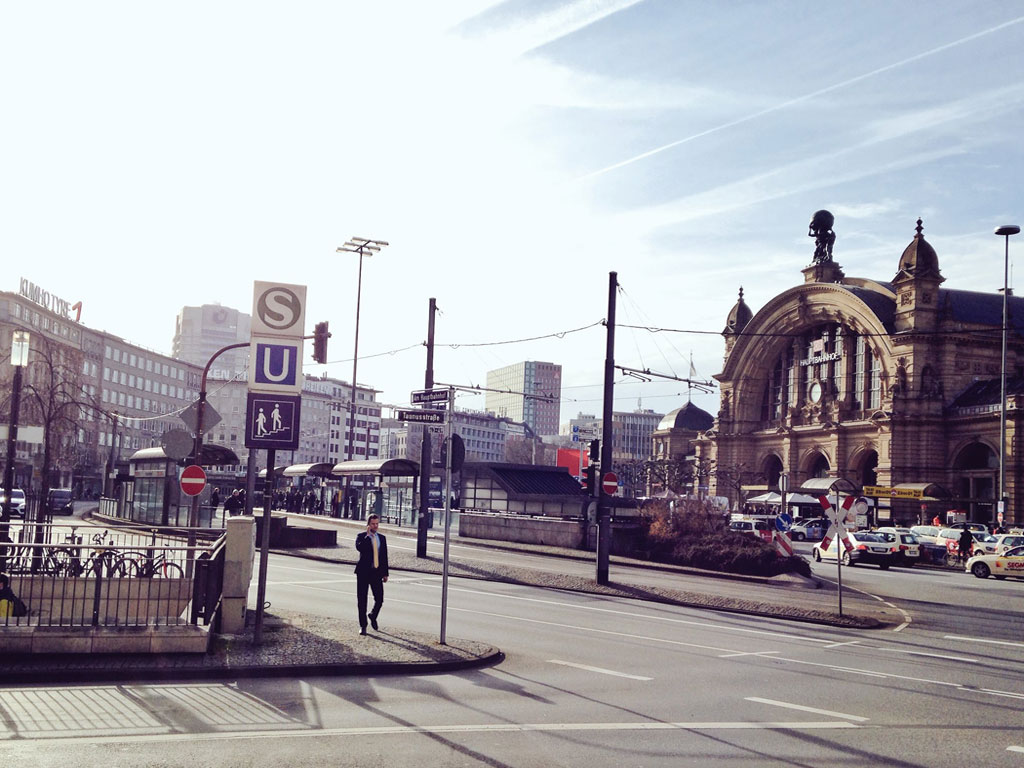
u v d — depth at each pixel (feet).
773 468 298.15
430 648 46.60
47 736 29.04
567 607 73.46
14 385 78.33
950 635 66.28
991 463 222.69
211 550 49.14
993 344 240.73
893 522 228.43
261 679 39.91
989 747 31.09
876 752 29.99
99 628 43.06
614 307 95.20
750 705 37.55
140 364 429.38
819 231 285.23
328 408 556.92
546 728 32.09
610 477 91.81
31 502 123.13
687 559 122.42
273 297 47.60
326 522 185.37
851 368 266.36
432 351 116.78
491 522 153.17
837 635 64.49
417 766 26.63
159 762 26.32
